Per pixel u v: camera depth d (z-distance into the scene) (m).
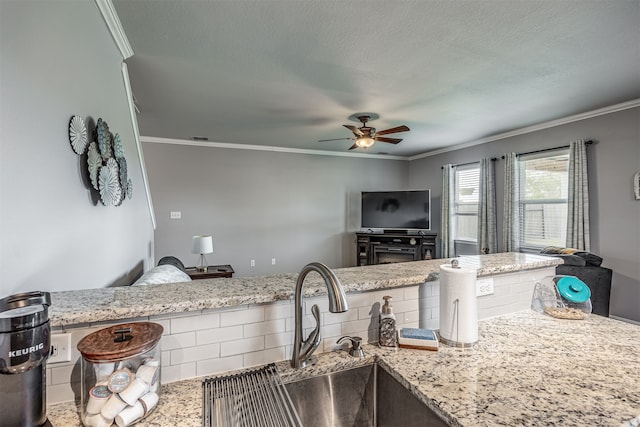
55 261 1.16
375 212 6.19
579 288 1.50
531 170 4.51
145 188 3.15
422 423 0.85
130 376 0.75
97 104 1.62
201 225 5.29
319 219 6.18
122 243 2.08
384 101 3.36
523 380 0.90
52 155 1.14
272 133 4.71
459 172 5.77
